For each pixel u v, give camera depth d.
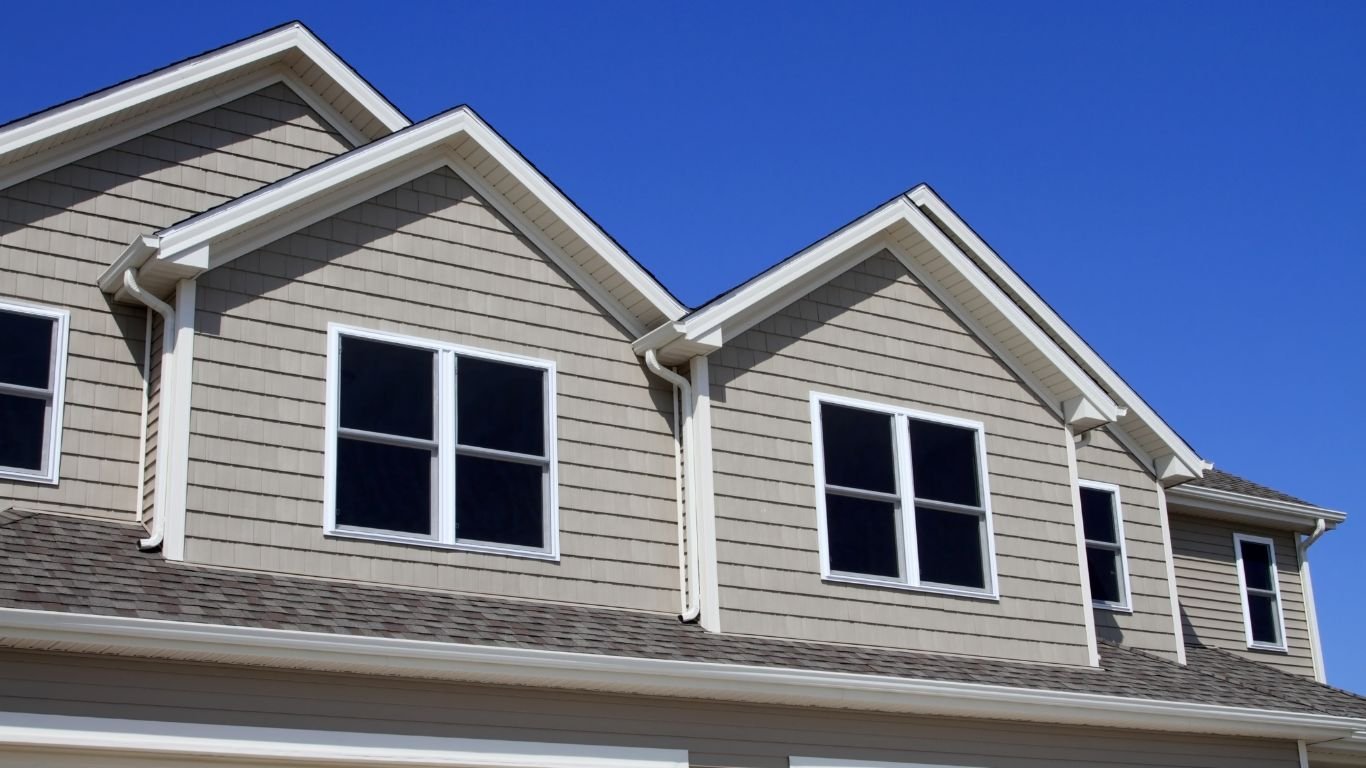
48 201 13.10
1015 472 15.88
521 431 13.56
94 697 10.38
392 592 12.35
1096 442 17.97
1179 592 20.14
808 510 14.48
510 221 14.12
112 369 12.82
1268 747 16.19
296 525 12.23
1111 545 17.56
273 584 11.80
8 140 12.75
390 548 12.58
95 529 11.99
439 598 12.52
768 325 14.83
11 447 12.23
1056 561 15.81
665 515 14.06
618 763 12.28
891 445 15.22
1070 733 14.90
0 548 11.02
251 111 14.63
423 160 13.80
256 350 12.49
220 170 14.26
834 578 14.38
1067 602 15.73
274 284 12.74
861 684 13.22
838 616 14.30
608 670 12.01
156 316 12.95
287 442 12.40
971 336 16.14
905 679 13.47
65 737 10.20
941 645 14.79
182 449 11.92
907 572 14.85
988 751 14.31
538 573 13.21
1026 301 17.02
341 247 13.16
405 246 13.48
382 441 12.85
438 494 12.95
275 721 10.97
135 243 12.16
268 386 12.45
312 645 10.88
